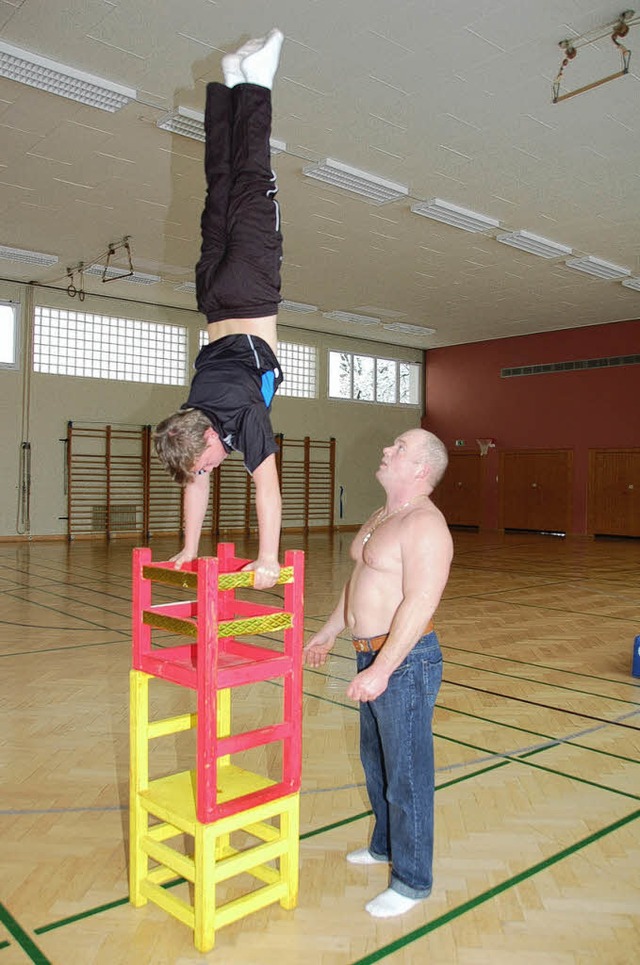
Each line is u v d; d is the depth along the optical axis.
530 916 2.25
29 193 8.73
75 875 2.43
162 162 7.84
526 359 16.92
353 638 2.38
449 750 3.57
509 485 17.23
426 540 2.16
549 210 9.16
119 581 8.63
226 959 2.03
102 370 13.70
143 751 2.29
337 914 2.26
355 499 17.58
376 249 10.69
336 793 3.08
